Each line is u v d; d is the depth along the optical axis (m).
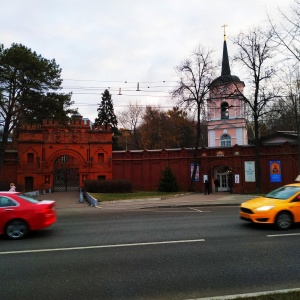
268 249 8.34
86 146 39.69
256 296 4.85
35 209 10.45
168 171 35.72
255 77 32.50
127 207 21.81
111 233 11.02
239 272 6.44
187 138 69.19
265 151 34.94
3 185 32.56
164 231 11.24
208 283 5.84
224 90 37.38
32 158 38.38
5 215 10.16
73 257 7.73
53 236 10.58
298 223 12.14
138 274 6.38
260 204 11.60
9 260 7.50
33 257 7.76
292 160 33.47
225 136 53.28
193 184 36.72
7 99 28.47
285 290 5.19
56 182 41.16
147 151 39.88
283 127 60.06
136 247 8.72
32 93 29.14
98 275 6.34
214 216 15.62
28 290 5.57
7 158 37.66
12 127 30.22
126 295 5.32
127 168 40.16
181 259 7.43
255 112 33.41
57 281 6.01
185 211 18.64
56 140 39.06
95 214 17.84
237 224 12.67
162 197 27.66
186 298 5.18
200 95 36.62
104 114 63.66
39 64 28.25
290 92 36.69
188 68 36.12
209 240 9.54
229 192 36.66
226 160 36.78
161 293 5.39
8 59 27.66
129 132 71.25
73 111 32.03
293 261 7.19
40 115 30.45
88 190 34.19
